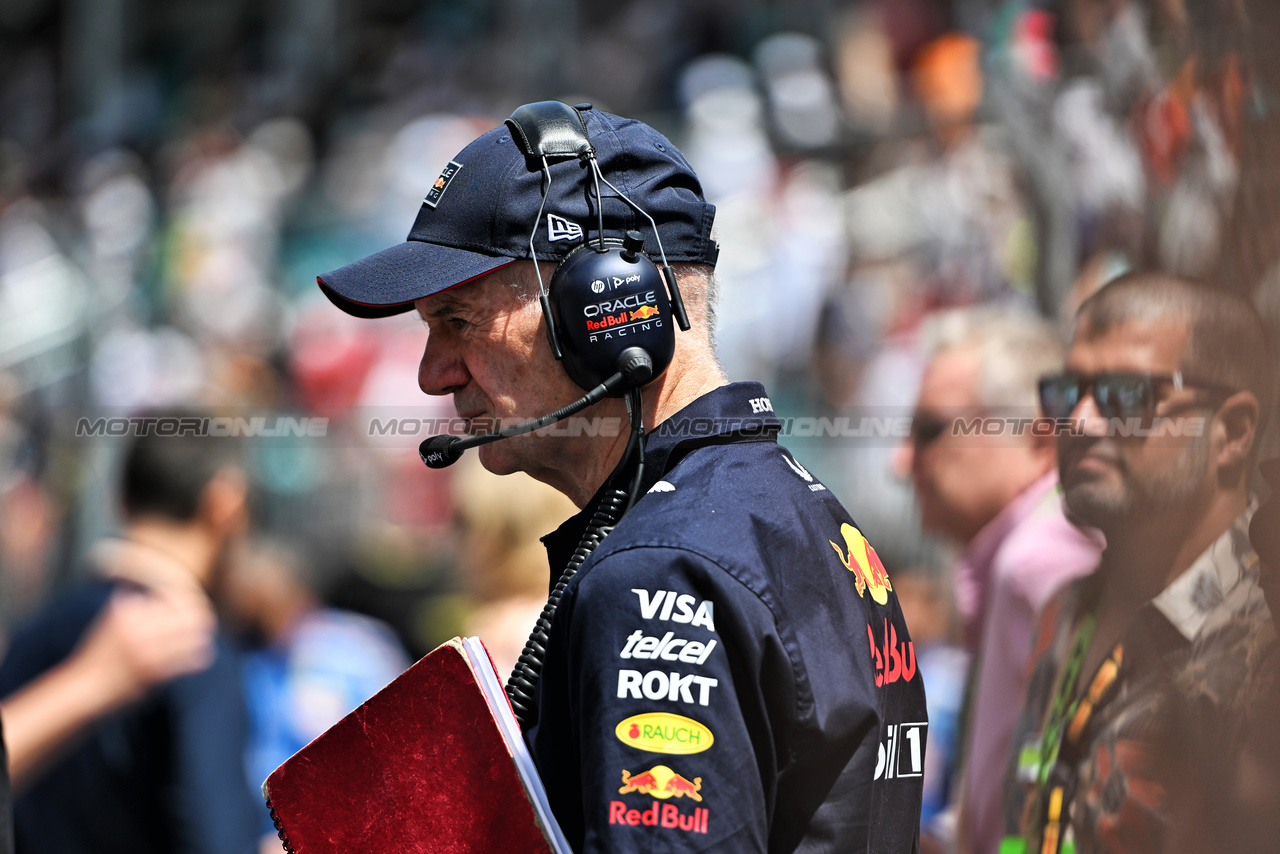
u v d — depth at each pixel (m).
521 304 5.27
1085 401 6.05
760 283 23.44
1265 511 5.07
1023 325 9.98
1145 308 5.88
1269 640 5.12
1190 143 6.19
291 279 30.75
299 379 25.41
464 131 32.50
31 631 9.76
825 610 4.80
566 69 34.19
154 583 9.77
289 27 44.59
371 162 33.53
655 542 4.64
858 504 16.66
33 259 33.38
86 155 43.25
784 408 21.17
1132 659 5.95
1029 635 7.42
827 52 28.03
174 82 46.59
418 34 39.34
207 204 33.62
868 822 4.69
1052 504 7.70
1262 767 5.02
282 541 19.59
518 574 10.15
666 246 5.31
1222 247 5.79
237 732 9.77
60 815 9.42
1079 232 14.10
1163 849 5.50
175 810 9.40
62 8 51.09
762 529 4.77
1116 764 5.84
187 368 26.56
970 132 20.34
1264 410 5.63
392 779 4.81
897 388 18.17
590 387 5.17
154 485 10.20
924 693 5.46
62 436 24.02
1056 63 16.55
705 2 32.47
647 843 4.30
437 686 4.81
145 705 9.48
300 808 4.86
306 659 13.23
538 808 4.67
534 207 5.19
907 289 20.34
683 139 27.86
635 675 4.46
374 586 18.61
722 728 4.40
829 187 24.50
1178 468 5.78
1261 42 5.40
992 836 7.70
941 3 25.48
